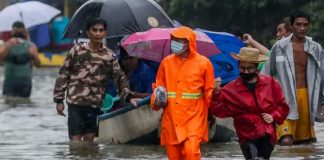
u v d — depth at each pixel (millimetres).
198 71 16094
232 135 22047
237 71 22109
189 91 16031
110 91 23234
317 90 20406
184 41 16000
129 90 21188
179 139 15875
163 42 21109
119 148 20766
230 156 19078
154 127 20891
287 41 20469
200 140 15961
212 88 16094
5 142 22828
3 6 68812
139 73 22453
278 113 16578
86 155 19594
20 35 39312
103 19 21469
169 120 16156
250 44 23359
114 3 22922
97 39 21125
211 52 21047
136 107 21016
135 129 21203
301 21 20219
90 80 21297
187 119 15992
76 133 21594
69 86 21438
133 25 22562
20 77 39219
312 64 20406
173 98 16125
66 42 68062
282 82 20281
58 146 21500
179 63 16203
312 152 19375
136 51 21062
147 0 23344
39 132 25781
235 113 16562
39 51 68938
